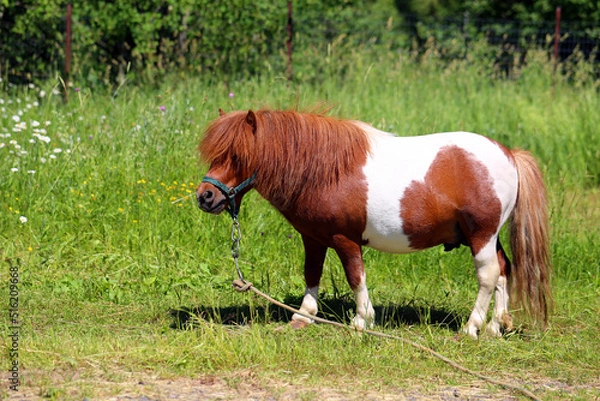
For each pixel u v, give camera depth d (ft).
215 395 17.19
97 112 40.55
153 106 38.06
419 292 27.99
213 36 54.44
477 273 22.31
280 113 21.53
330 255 29.48
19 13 53.78
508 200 21.98
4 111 39.34
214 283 27.43
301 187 21.40
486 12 90.17
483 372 19.94
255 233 30.71
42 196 31.91
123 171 33.42
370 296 27.04
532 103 53.16
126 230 30.58
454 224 22.04
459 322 24.57
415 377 19.11
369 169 21.43
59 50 53.01
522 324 23.67
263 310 25.00
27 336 20.75
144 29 51.01
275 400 17.04
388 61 58.54
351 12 68.13
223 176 21.12
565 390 18.94
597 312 26.14
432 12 118.32
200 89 45.24
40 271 27.55
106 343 20.04
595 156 46.37
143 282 26.84
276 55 56.49
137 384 17.61
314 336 22.03
